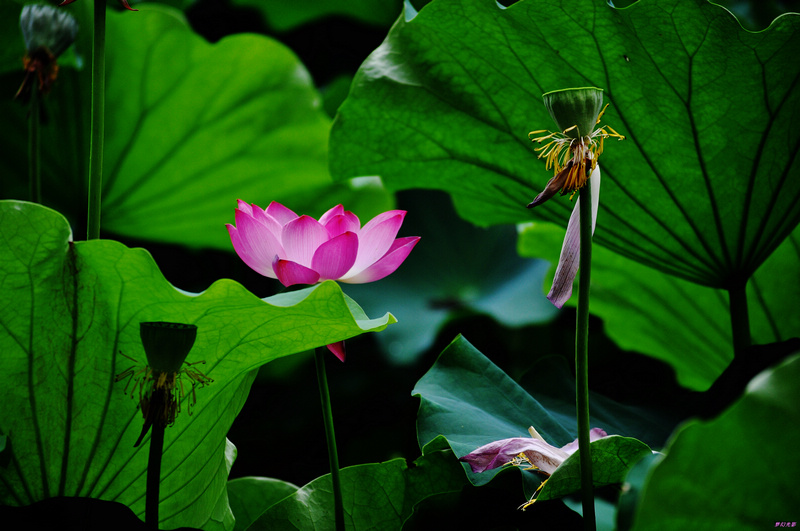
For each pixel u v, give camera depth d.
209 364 2.71
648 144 2.93
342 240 2.67
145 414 2.56
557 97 2.55
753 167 2.91
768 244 2.98
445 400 2.89
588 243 2.56
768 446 2.44
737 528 2.46
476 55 2.97
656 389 3.04
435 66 3.01
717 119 2.88
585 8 2.84
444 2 2.91
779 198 2.93
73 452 2.73
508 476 2.76
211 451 2.80
